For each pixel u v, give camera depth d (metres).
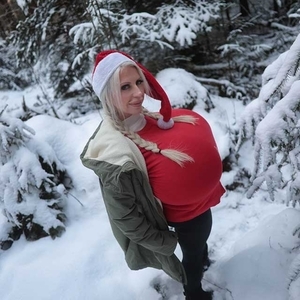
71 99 4.15
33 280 2.19
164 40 3.79
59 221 2.46
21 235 2.50
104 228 2.47
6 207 2.40
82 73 4.00
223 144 2.84
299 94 1.51
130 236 1.41
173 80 3.49
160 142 1.37
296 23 4.46
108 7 3.59
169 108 1.40
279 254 1.96
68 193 2.68
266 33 4.62
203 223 1.60
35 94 4.71
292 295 1.61
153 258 1.64
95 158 1.34
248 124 1.82
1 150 2.45
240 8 4.87
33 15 3.88
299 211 2.13
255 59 4.12
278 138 1.58
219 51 4.17
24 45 4.09
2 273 2.27
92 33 3.51
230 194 2.64
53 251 2.36
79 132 3.05
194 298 1.86
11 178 2.42
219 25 4.07
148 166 1.36
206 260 2.04
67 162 2.88
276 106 1.58
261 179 1.73
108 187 1.30
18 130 2.53
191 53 4.16
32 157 2.47
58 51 4.03
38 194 2.48
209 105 3.40
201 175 1.36
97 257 2.27
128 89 1.31
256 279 1.91
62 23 3.93
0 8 4.99
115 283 2.11
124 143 1.32
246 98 3.63
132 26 3.45
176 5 3.80
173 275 1.63
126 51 3.72
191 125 1.45
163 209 1.52
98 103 3.89
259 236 2.09
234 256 2.06
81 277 2.17
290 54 1.52
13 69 5.28
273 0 4.72
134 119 1.41
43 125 3.02
